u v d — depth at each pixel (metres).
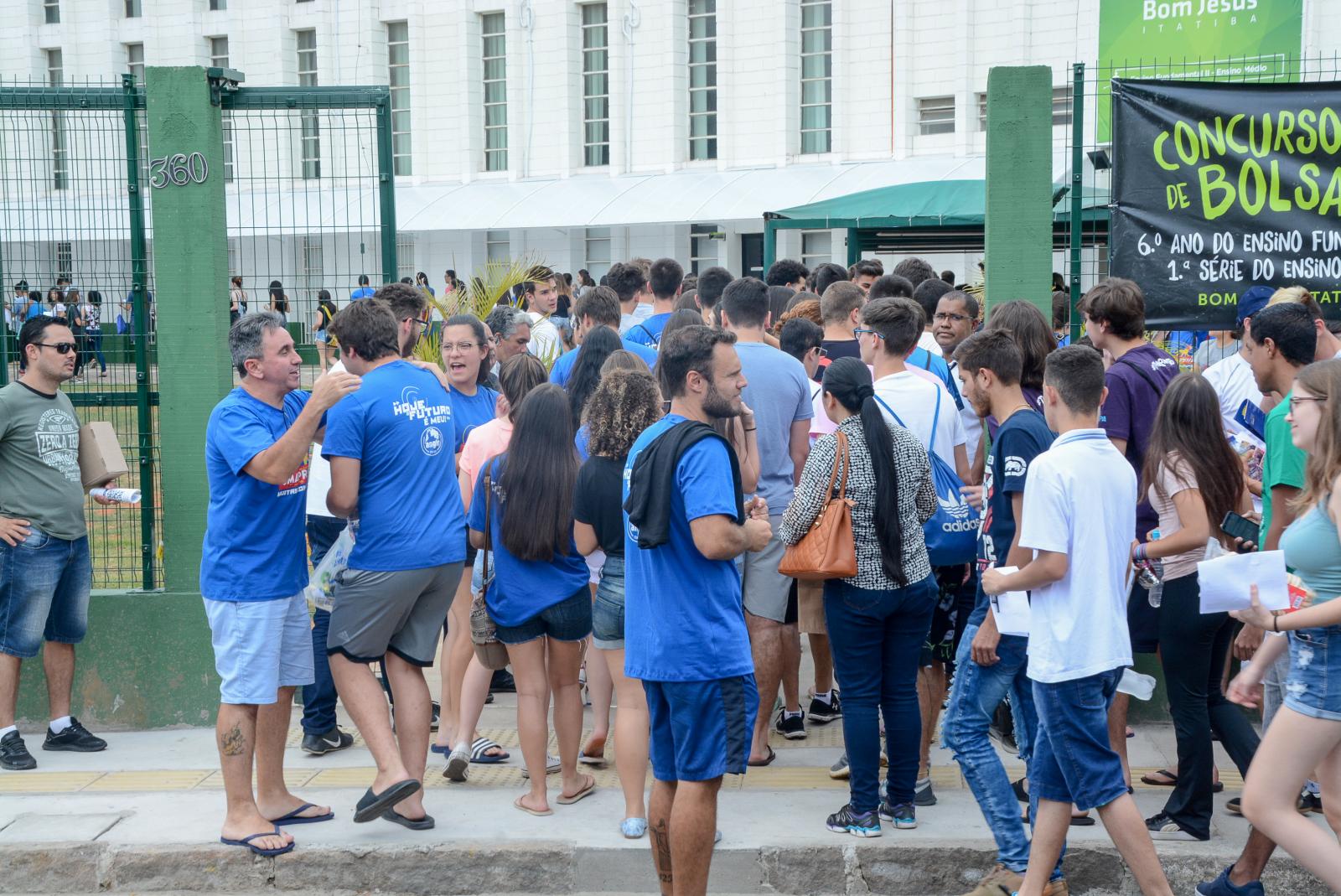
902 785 5.16
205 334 6.61
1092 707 4.21
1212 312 6.58
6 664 6.08
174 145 6.55
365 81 33.50
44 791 5.77
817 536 4.86
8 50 37.78
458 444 6.32
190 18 35.50
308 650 5.31
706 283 7.64
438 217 30.94
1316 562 3.93
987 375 4.72
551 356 9.85
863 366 5.00
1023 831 4.70
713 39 30.05
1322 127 6.41
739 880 4.99
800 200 27.34
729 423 5.38
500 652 5.51
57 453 6.13
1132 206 6.64
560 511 5.23
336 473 5.00
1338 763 4.05
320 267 7.17
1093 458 4.25
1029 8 25.94
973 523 5.37
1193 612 4.86
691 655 4.21
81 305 6.91
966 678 4.77
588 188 30.42
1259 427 5.78
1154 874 4.16
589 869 5.03
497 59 32.78
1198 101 6.51
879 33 27.73
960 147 27.09
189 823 5.36
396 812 5.27
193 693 6.71
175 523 6.70
